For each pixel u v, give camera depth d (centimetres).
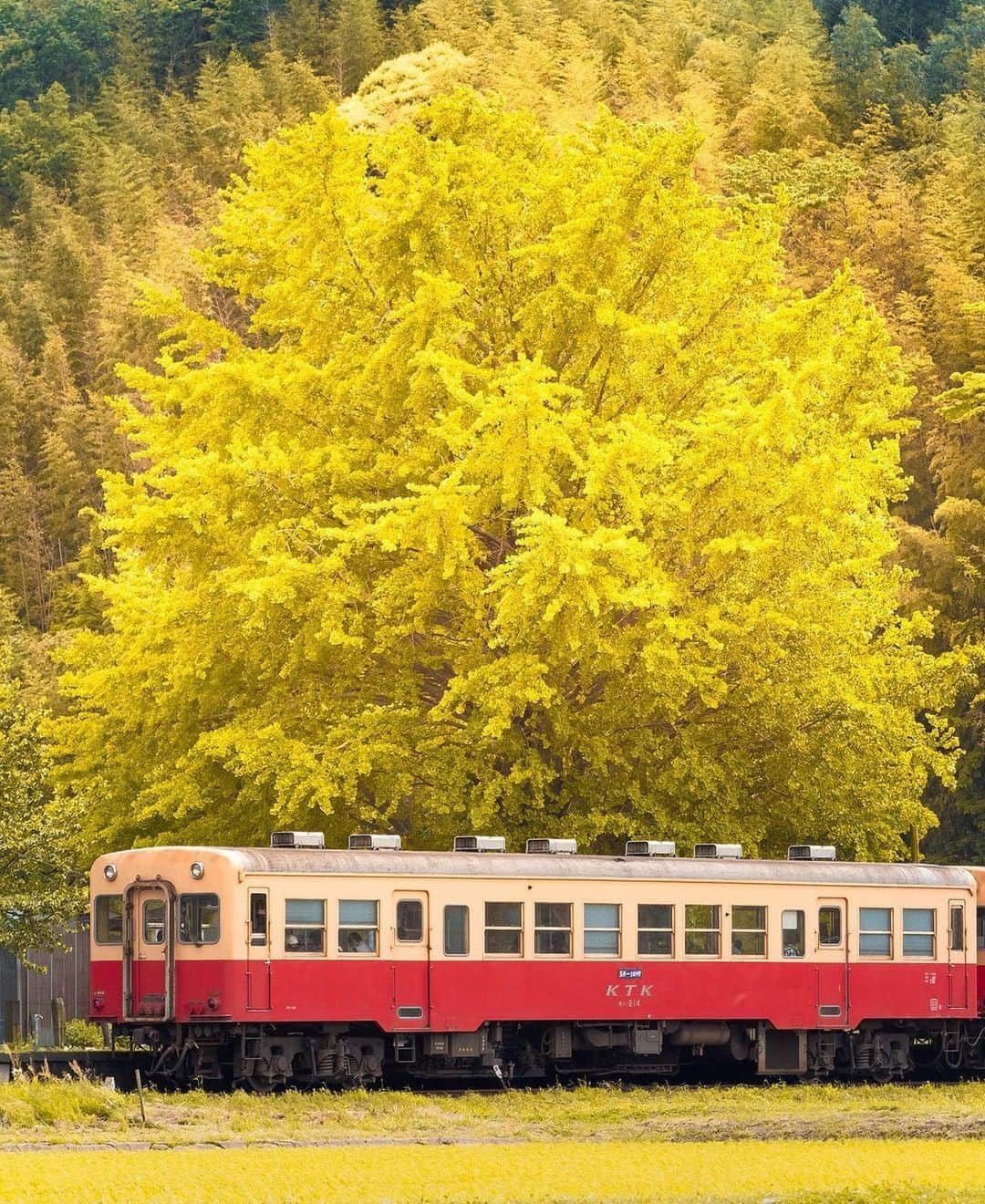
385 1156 4766
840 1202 3903
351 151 9538
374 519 8825
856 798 9200
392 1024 6856
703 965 7488
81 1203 3819
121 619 9788
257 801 8931
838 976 7794
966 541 15088
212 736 8569
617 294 9144
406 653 8825
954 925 8156
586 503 8344
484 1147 5066
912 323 17662
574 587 7744
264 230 9856
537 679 7956
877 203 19725
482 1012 7025
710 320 9425
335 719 8688
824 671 8800
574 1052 7581
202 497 8700
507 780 8338
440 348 8719
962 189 19312
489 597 8481
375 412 9150
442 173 8994
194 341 9975
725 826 8712
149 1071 6800
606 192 9031
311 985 6725
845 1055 8069
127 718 9406
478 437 8512
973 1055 8456
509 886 7131
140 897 6862
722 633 8600
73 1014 12469
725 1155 4841
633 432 8119
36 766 10175
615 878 7338
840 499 8675
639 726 8625
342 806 9012
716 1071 8075
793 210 18750
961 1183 4228
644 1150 4953
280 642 8606
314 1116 5812
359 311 9469
